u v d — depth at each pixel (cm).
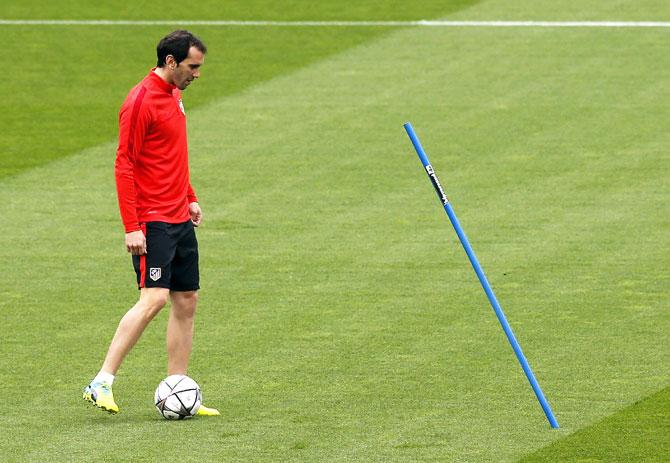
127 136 3397
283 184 5981
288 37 8775
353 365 3841
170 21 9275
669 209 5488
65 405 3553
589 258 4888
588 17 8950
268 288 4619
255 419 3416
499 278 4678
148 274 3459
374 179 6034
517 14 9100
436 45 8469
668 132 6644
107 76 8044
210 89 7644
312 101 7362
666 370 3747
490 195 5747
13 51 8600
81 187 5981
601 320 4216
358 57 8256
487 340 4047
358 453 3155
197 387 3450
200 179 6072
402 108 7188
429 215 5494
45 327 4244
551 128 6762
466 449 3172
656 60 7956
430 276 4716
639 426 3309
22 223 5475
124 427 3369
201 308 4409
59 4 9756
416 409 3469
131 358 3953
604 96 7294
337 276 4741
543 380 3684
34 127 7000
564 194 5728
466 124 6875
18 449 3216
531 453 3142
